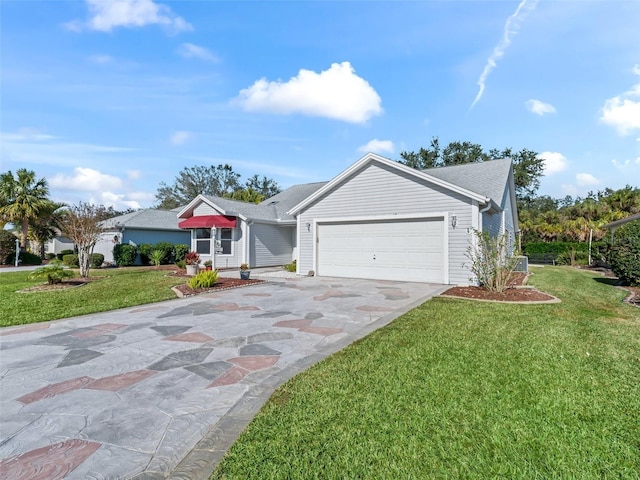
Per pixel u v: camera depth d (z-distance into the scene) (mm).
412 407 3525
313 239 16156
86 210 16328
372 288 12039
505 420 3273
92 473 2611
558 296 10336
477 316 7516
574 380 4168
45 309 8922
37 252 35031
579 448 2854
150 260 25516
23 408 3662
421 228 13492
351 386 4043
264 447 2893
